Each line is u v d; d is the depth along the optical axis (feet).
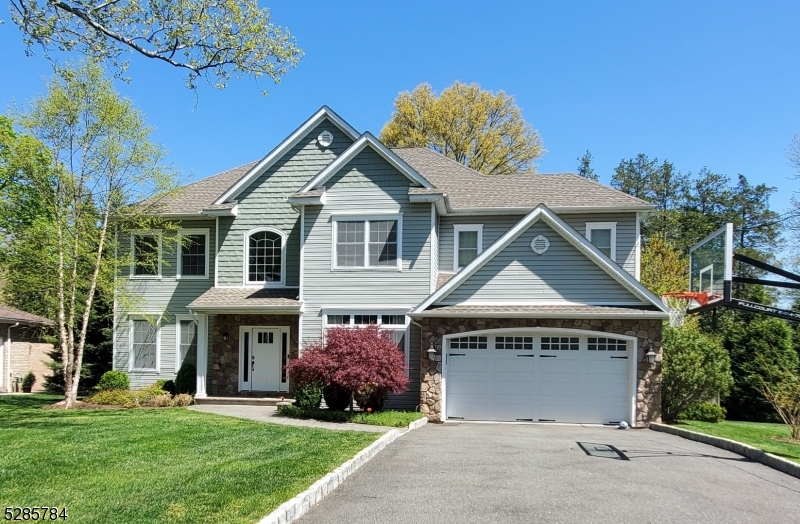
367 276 60.34
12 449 32.48
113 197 61.41
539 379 54.19
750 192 155.33
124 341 69.67
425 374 54.44
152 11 39.01
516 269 55.21
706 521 23.04
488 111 136.87
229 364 65.31
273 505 21.93
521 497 25.45
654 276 93.30
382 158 61.21
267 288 65.67
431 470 30.71
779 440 43.32
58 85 57.62
